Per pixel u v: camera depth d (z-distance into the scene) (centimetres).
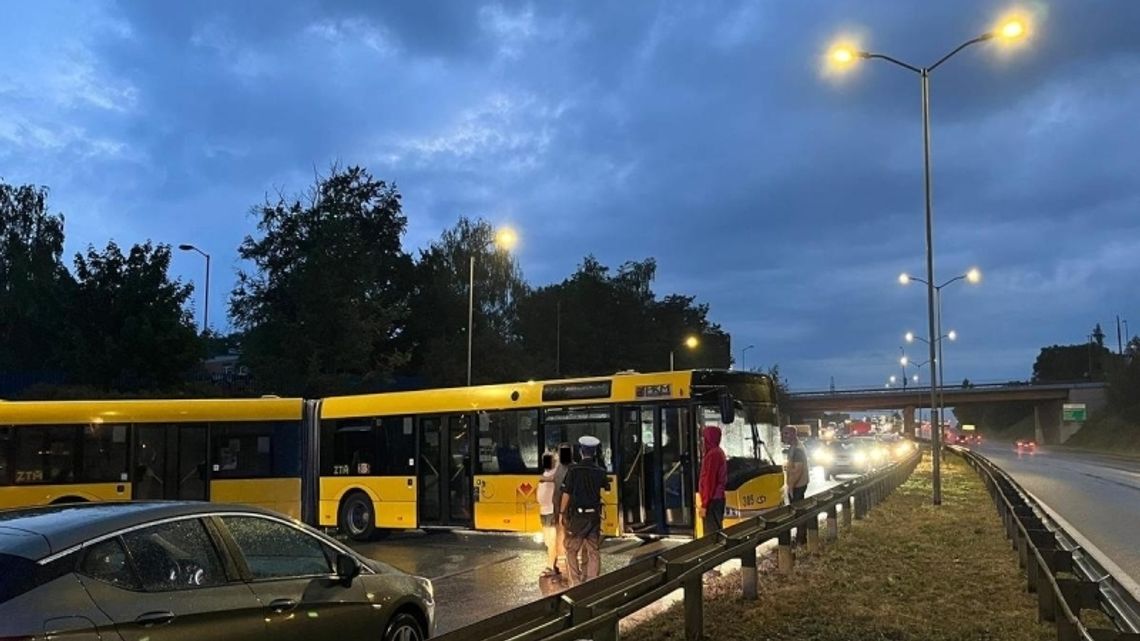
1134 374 9575
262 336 4734
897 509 2039
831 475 4438
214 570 561
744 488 1549
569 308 8744
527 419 1700
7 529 505
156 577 524
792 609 933
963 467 4062
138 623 495
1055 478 3688
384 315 4653
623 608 673
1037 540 1005
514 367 6322
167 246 3741
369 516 1828
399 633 693
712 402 1562
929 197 2569
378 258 5844
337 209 5041
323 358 4462
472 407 1756
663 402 1580
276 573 607
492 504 1706
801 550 1352
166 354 3603
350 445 1875
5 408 1666
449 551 1636
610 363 8944
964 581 1088
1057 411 10688
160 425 1775
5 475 1648
